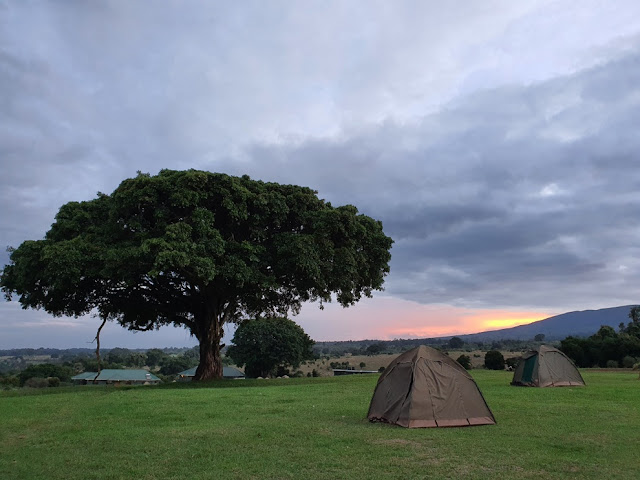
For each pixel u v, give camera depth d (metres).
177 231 22.53
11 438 10.64
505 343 133.50
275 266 26.34
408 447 9.32
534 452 8.93
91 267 23.17
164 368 104.56
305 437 10.27
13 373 100.00
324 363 107.31
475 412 11.78
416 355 12.25
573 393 18.64
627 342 42.31
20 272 24.73
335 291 29.67
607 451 9.02
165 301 30.77
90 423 12.30
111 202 26.39
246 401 16.53
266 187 27.42
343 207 28.61
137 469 8.02
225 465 8.19
